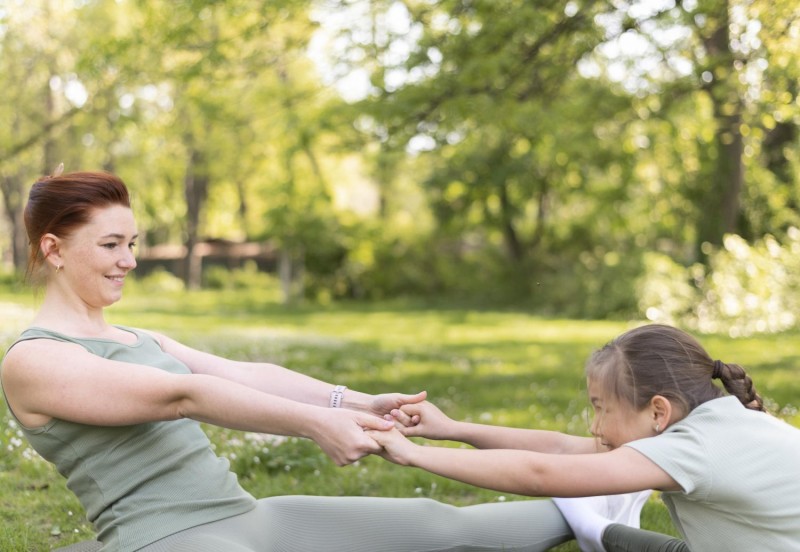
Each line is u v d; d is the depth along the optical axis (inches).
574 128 595.8
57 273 124.2
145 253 1862.7
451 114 467.2
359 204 2116.1
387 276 1402.6
